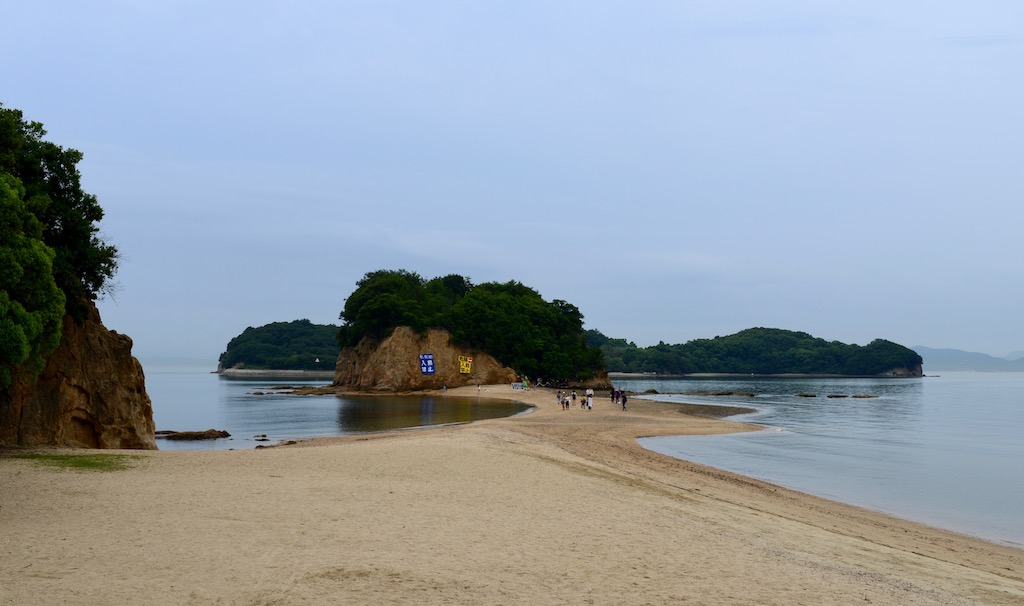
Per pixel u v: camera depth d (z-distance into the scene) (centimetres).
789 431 5588
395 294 13062
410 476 2353
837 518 2277
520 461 2753
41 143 3155
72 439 3372
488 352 13250
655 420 6159
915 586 1354
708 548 1507
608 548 1451
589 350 14750
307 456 2803
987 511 2597
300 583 1104
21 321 2025
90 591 1035
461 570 1227
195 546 1334
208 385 16900
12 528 1467
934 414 7825
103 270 3409
